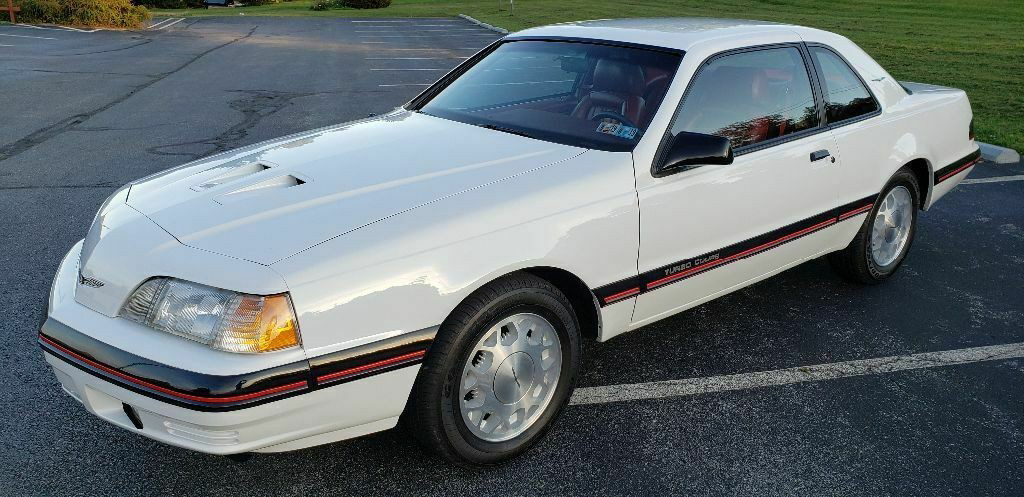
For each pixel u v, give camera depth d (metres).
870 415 3.28
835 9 31.83
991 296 4.57
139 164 7.34
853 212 4.14
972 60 15.94
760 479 2.83
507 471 2.83
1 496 2.60
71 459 2.83
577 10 33.88
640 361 3.70
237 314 2.23
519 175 2.89
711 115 3.40
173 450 2.91
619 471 2.85
